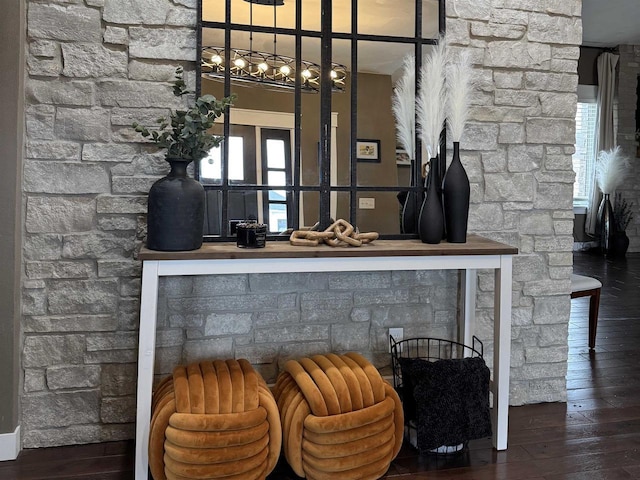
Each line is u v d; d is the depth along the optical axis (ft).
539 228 8.87
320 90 8.11
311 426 6.23
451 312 8.81
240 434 5.94
